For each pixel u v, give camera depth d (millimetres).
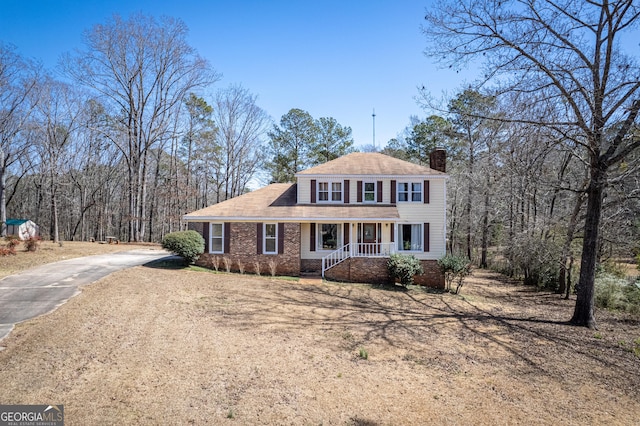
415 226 22156
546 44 12414
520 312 15531
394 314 13633
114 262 19938
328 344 9648
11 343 8188
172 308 11852
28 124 32656
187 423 5461
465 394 7148
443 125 36219
